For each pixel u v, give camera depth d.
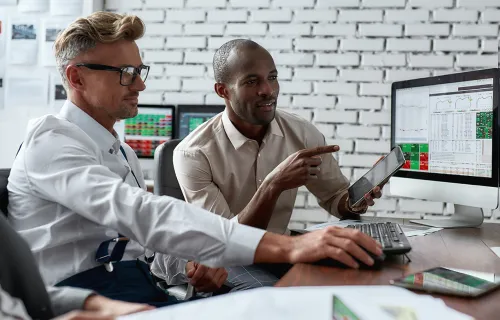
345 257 0.91
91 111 1.31
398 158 1.38
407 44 2.96
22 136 3.16
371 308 0.57
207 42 3.11
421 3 2.94
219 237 0.95
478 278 0.85
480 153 1.48
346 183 1.90
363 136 3.00
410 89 1.80
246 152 1.80
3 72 3.16
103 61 1.26
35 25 3.13
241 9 3.08
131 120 3.05
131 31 1.29
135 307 0.75
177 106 3.05
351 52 3.00
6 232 0.74
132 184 1.38
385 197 2.96
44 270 1.18
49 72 3.13
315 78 3.03
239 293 0.63
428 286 0.79
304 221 2.99
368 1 2.98
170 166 1.92
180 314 0.58
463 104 1.54
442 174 1.63
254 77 1.67
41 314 0.75
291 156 1.51
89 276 1.19
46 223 1.19
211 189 1.75
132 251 1.31
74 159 1.13
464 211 1.64
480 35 2.90
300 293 0.63
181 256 0.99
